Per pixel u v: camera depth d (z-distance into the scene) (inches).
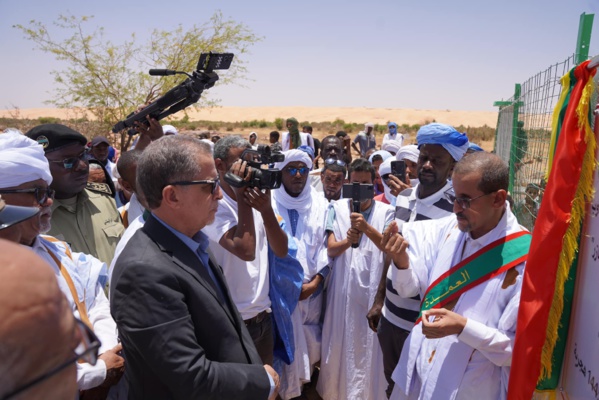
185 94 165.5
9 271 33.5
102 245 138.7
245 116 3442.4
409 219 151.9
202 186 85.0
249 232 118.6
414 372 108.7
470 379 97.6
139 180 86.6
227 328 85.6
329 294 169.8
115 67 536.4
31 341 32.9
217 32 559.8
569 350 82.1
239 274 131.6
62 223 132.6
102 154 283.0
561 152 75.8
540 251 77.7
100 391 97.0
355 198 135.6
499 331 95.2
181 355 76.3
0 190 92.2
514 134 248.5
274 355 151.2
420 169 146.8
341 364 167.2
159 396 81.0
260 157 119.2
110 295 82.8
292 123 498.6
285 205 171.8
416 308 129.6
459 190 99.6
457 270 104.0
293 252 148.4
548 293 77.4
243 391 82.2
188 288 82.0
